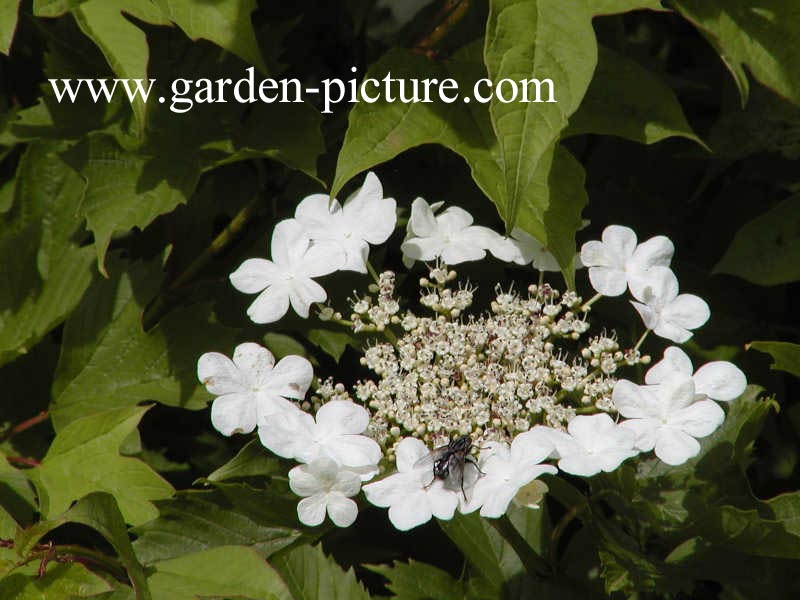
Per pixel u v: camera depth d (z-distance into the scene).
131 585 0.33
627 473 0.34
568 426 0.33
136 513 0.34
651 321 0.34
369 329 0.35
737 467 0.35
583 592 0.37
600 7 0.32
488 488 0.32
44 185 0.38
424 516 0.32
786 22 0.33
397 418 0.34
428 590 0.37
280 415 0.33
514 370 0.34
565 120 0.31
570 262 0.33
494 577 0.37
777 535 0.34
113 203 0.35
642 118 0.34
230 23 0.33
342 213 0.35
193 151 0.36
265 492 0.34
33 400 0.38
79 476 0.35
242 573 0.33
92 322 0.37
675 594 0.36
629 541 0.36
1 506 0.34
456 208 0.36
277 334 0.37
